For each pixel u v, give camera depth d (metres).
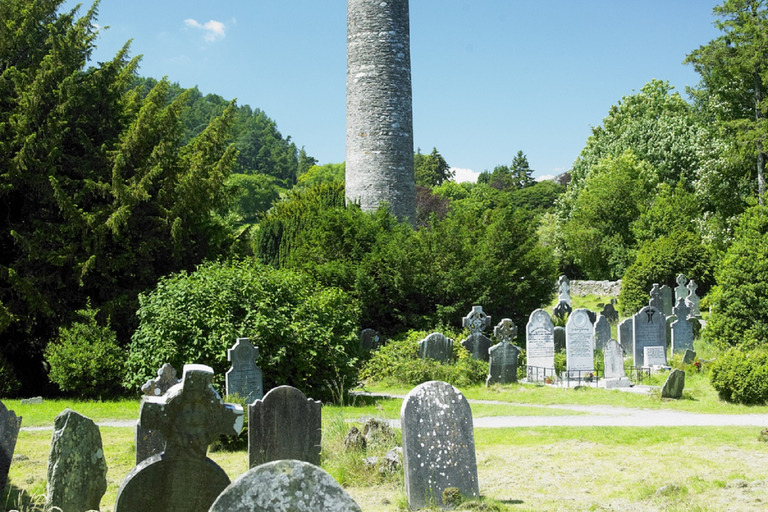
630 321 23.75
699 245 35.62
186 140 99.25
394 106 29.44
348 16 30.00
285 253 29.75
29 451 10.84
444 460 7.84
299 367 15.58
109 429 13.02
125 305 20.34
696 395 16.53
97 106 23.03
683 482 8.45
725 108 41.22
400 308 25.69
